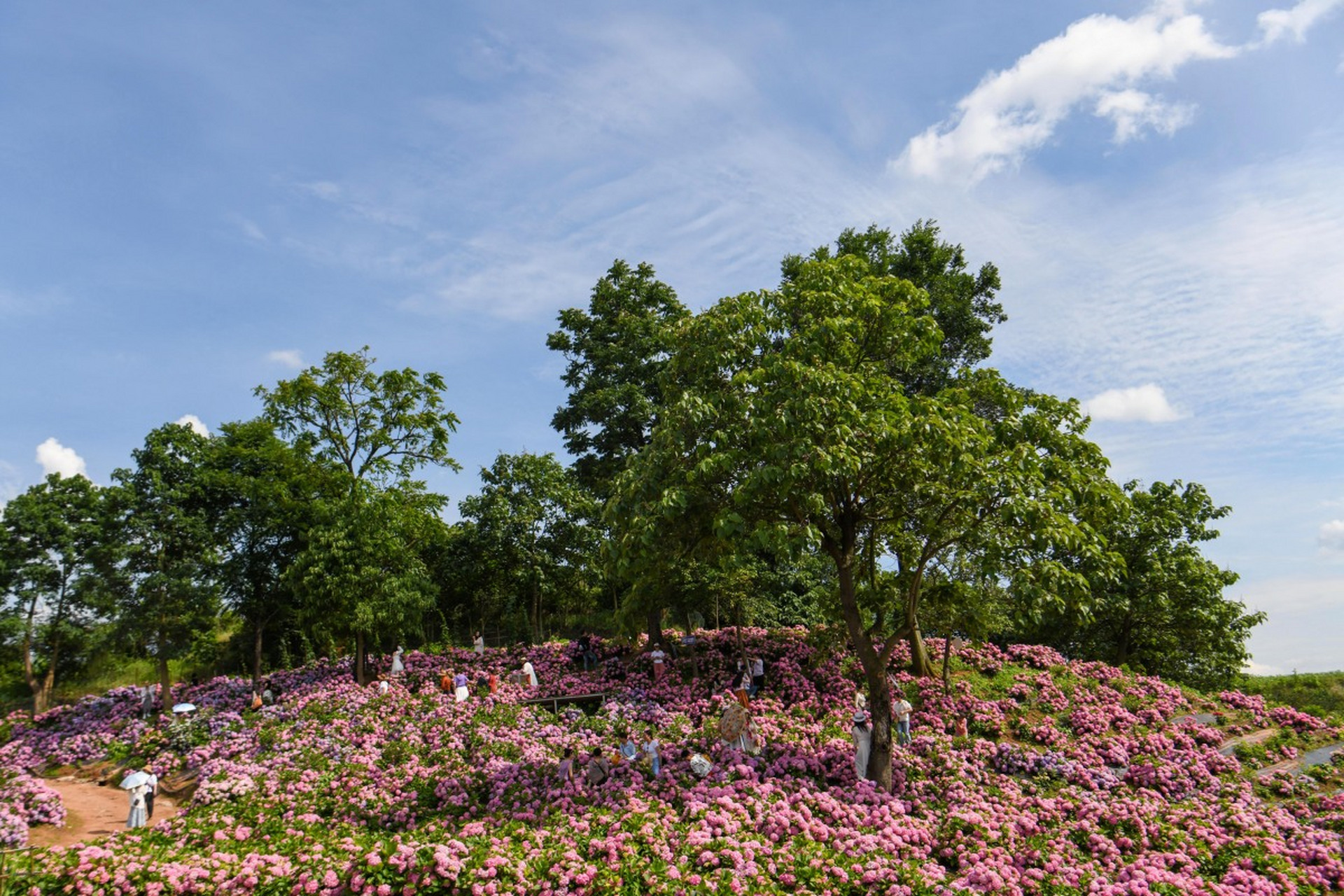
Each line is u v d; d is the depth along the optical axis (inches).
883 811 594.2
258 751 911.0
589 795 650.2
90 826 805.2
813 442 605.3
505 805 671.8
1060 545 582.9
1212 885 477.4
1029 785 714.2
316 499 1349.7
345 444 1359.5
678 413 661.3
